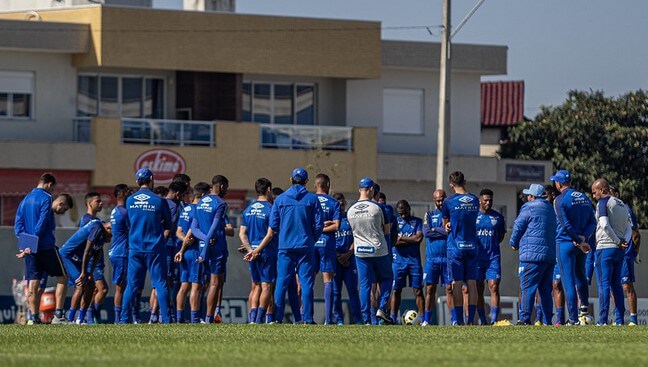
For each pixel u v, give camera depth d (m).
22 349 30.31
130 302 47.28
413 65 125.56
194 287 49.72
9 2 128.12
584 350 30.08
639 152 138.88
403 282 57.97
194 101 116.75
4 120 111.88
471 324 48.53
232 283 64.50
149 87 117.06
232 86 117.88
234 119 117.94
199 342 32.94
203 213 49.28
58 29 111.56
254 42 117.62
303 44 119.50
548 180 129.62
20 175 109.69
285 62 118.88
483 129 154.75
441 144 104.06
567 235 47.72
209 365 25.62
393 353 28.89
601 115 140.25
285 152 118.94
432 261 55.59
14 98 112.31
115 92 116.00
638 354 28.98
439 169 104.06
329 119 124.69
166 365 25.66
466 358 27.44
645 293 71.88
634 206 134.25
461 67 127.44
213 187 49.72
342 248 51.81
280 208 46.66
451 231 48.41
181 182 52.31
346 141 121.62
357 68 121.56
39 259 47.59
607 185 48.09
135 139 113.62
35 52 112.56
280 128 119.19
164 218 47.38
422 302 58.12
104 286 52.84
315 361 26.48
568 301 47.84
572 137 138.75
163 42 114.19
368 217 48.34
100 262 52.69
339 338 35.00
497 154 141.75
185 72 117.12
